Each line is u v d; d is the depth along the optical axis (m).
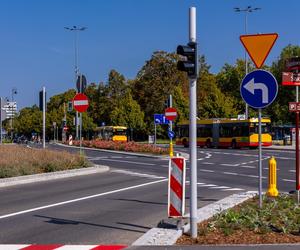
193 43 9.09
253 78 11.18
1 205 14.45
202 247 8.58
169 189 10.03
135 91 100.75
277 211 11.39
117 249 8.76
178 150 51.94
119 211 13.20
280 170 27.52
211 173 26.12
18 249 8.83
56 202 15.07
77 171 25.25
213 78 99.25
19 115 158.75
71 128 108.44
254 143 54.44
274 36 11.27
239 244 8.74
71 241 9.52
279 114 82.19
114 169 28.81
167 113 36.81
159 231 9.76
